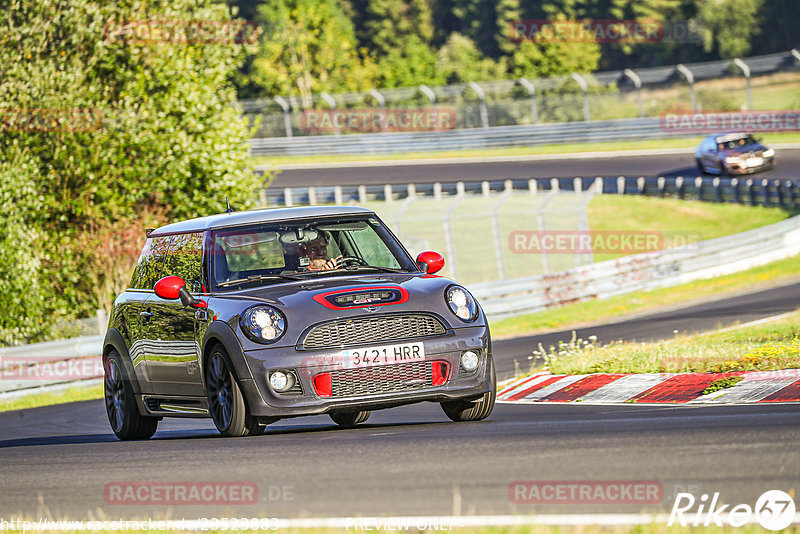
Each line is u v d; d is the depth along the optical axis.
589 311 85.62
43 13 84.00
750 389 31.48
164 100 88.00
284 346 26.12
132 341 32.06
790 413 25.22
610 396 34.78
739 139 145.88
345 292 26.95
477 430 25.39
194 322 28.61
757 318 64.75
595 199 139.50
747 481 17.06
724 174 142.62
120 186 86.88
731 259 99.31
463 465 20.14
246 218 30.53
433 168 173.25
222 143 89.00
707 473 17.83
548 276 88.00
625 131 181.38
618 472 18.39
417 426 27.72
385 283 27.62
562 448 21.27
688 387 33.50
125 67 87.62
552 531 14.62
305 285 27.77
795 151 157.38
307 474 20.39
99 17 84.62
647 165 159.75
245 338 26.47
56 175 83.19
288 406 25.92
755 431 21.84
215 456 23.73
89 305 85.50
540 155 177.38
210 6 91.38
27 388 66.06
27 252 79.19
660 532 14.34
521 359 57.47
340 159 191.88
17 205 80.69
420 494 17.78
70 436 41.16
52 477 23.23
